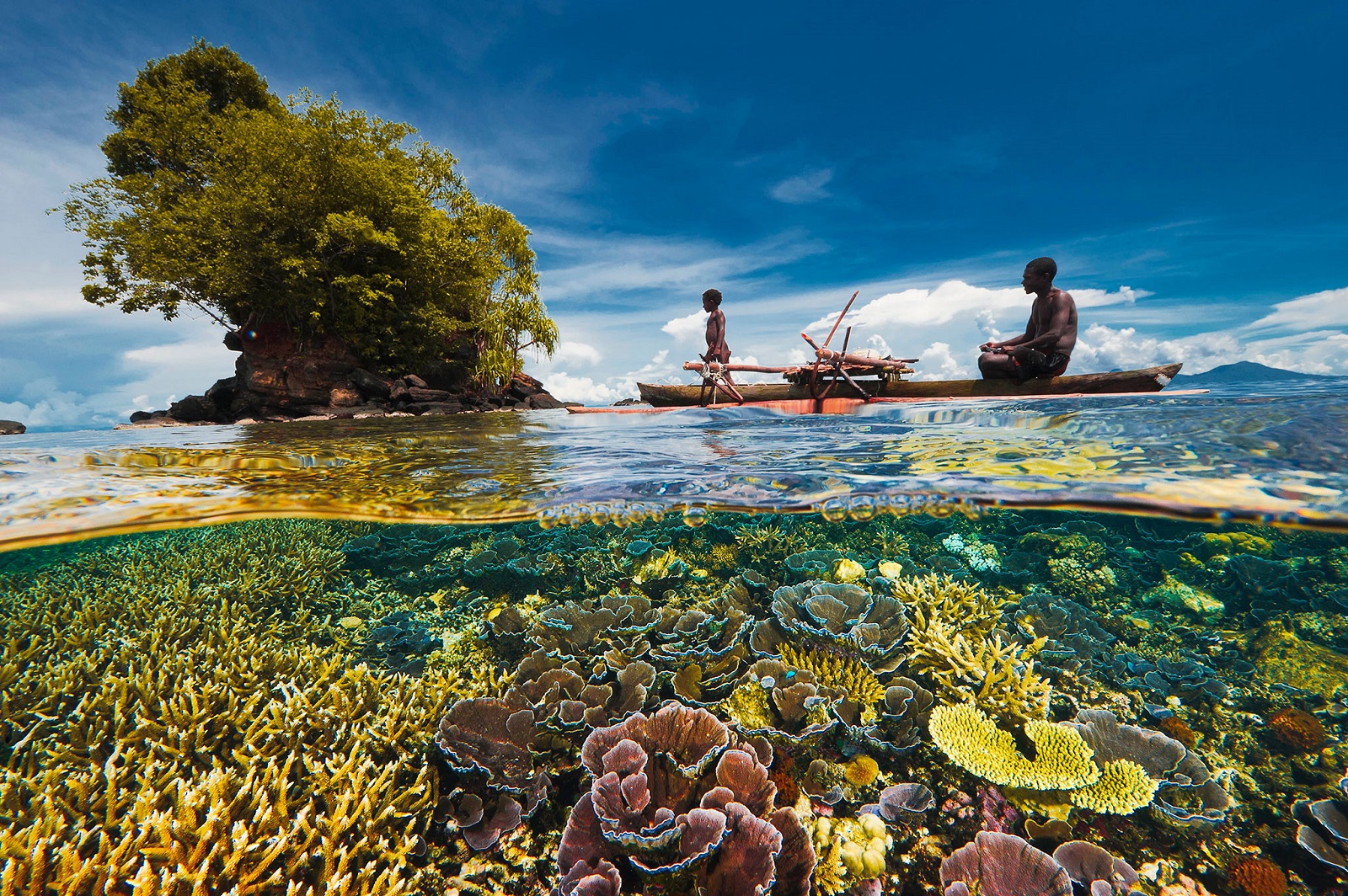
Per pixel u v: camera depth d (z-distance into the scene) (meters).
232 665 4.56
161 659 4.99
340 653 5.46
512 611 5.64
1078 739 3.35
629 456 4.31
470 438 6.50
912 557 7.75
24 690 4.58
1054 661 4.75
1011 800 3.17
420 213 19.55
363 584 7.29
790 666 4.29
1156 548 8.16
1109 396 6.18
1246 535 7.60
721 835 2.55
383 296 18.72
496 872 2.83
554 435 6.12
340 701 3.92
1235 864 2.87
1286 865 2.92
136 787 3.37
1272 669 5.02
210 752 3.60
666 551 7.11
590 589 6.59
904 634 4.62
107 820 2.99
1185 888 2.77
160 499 3.05
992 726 3.56
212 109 23.14
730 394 8.20
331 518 2.94
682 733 3.31
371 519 2.93
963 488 2.64
